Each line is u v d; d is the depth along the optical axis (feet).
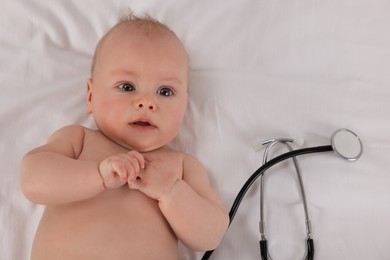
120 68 3.94
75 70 4.72
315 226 4.41
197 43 4.97
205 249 3.89
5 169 4.27
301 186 4.39
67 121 4.52
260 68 4.95
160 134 3.98
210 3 5.11
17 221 4.15
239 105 4.77
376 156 4.67
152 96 3.92
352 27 5.13
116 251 3.52
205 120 4.69
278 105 4.80
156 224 3.75
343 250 4.34
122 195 3.75
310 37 5.07
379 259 4.33
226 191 4.50
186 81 4.22
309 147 4.64
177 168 4.10
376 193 4.53
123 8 5.00
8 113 4.43
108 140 4.04
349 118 4.80
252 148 4.65
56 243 3.51
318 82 4.91
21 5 4.80
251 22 5.08
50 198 3.45
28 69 4.63
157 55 4.01
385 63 5.02
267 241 4.28
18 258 4.07
